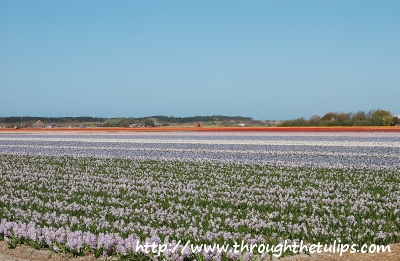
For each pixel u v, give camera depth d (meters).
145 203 16.58
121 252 10.97
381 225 12.90
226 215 14.41
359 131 54.09
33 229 12.31
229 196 17.42
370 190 18.92
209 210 15.22
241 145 38.50
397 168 25.20
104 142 43.59
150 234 12.23
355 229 12.76
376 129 54.06
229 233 12.05
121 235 12.28
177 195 17.84
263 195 17.41
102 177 22.88
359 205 15.58
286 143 39.75
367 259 10.75
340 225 13.24
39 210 15.48
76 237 11.77
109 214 14.82
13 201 16.64
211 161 28.55
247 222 13.25
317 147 36.03
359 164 26.69
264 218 14.08
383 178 21.86
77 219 13.85
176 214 14.37
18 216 14.62
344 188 19.06
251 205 15.80
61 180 22.05
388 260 10.68
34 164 28.67
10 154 34.47
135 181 21.53
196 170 24.89
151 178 21.94
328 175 22.75
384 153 31.83
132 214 14.70
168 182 20.84
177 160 29.34
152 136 50.66
